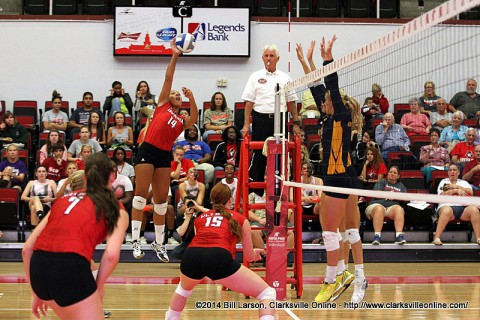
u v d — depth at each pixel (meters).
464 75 13.12
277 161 8.28
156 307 7.51
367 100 14.16
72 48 16.41
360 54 6.47
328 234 7.68
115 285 9.28
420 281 9.84
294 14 16.88
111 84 16.42
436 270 11.13
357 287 7.71
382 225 12.27
